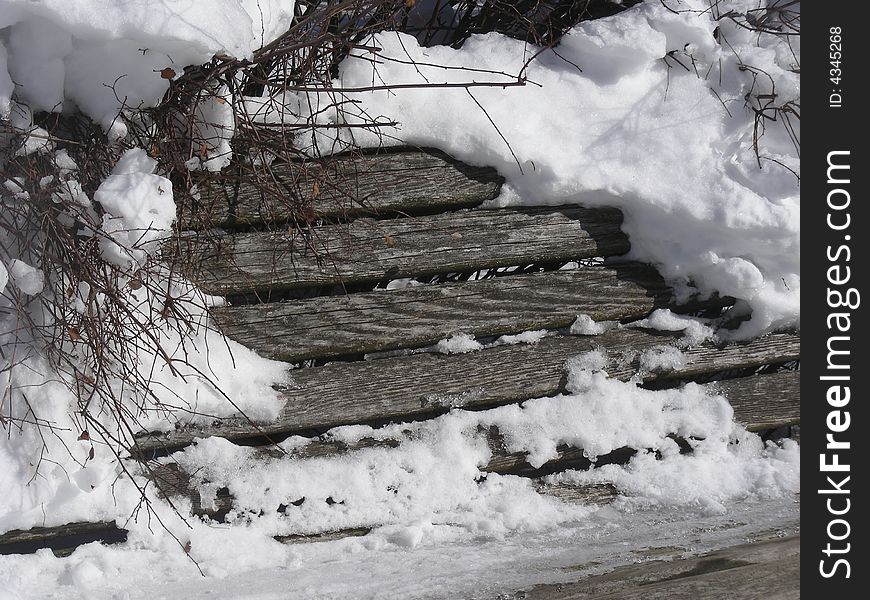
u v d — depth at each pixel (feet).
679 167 10.93
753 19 11.48
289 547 9.86
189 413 9.82
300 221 10.29
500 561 9.07
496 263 10.86
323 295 10.93
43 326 8.94
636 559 8.73
